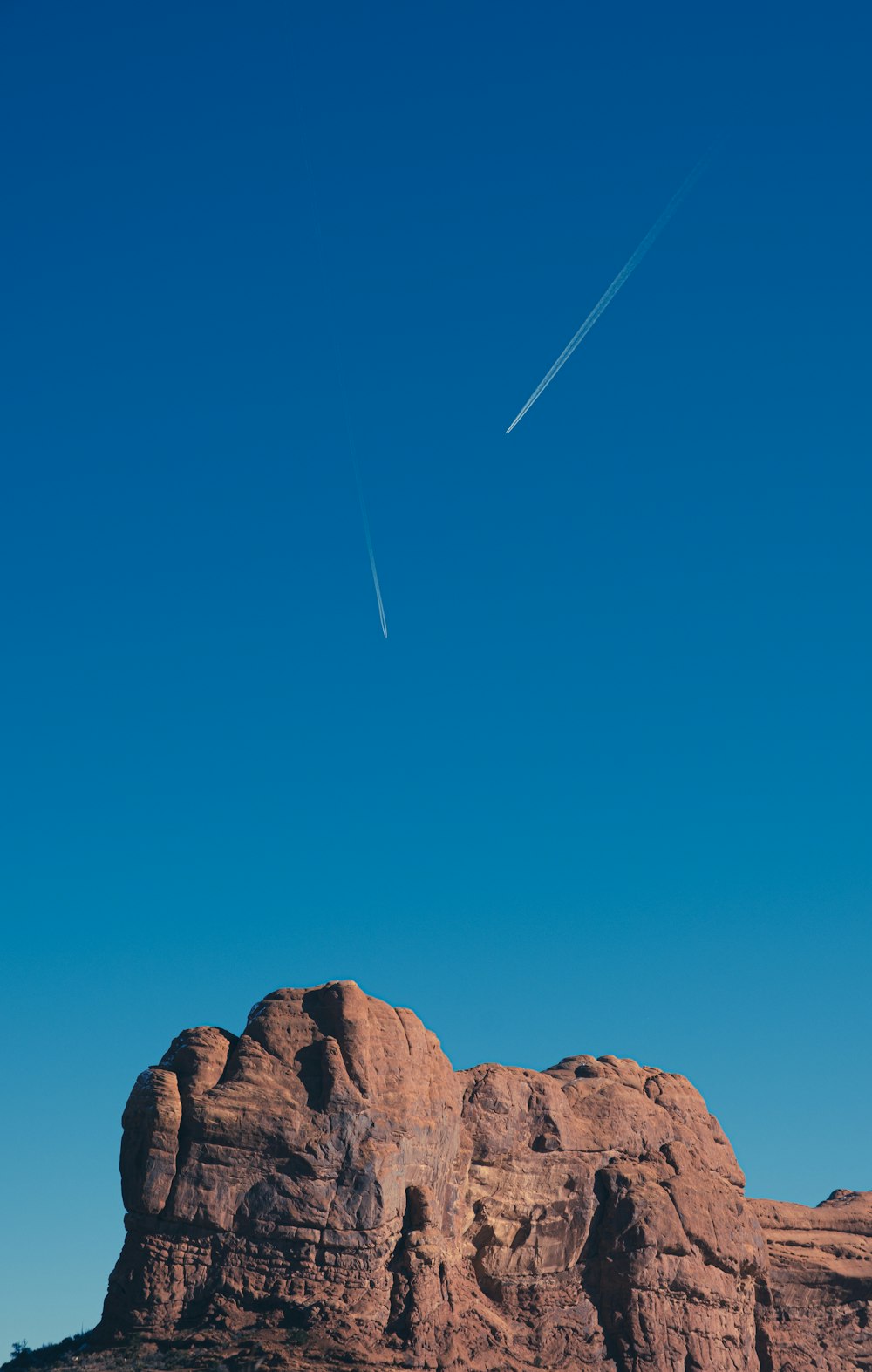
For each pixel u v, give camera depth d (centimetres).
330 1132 11606
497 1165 12656
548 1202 12700
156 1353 10900
